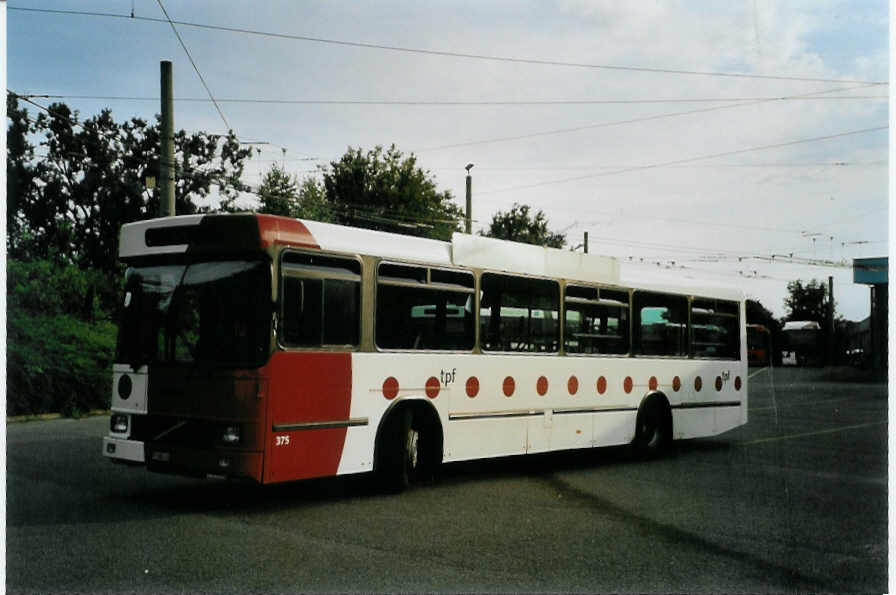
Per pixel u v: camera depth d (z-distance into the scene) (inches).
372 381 383.2
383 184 1764.3
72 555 270.4
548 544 300.4
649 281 572.7
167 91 784.3
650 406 566.3
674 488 436.8
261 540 295.9
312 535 305.9
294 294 350.3
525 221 1846.7
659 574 265.0
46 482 407.8
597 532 322.7
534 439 476.7
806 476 486.3
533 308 482.3
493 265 456.8
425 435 420.5
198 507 354.9
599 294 530.6
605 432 529.0
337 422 365.1
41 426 687.7
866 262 1911.9
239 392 336.2
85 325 915.4
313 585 242.1
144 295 367.6
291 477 344.2
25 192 1528.1
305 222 360.8
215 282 350.6
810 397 1380.4
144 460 354.6
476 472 487.2
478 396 442.3
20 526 311.7
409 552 283.3
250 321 340.8
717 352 634.8
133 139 1610.5
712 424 623.8
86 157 1534.2
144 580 243.8
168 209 783.1
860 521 357.7
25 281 877.8
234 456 332.2
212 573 252.1
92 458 494.0
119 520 324.5
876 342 2090.3
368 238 389.4
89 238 1563.7
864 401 1277.1
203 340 348.2
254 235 342.6
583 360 514.3
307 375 352.2
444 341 424.8
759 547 306.3
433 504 373.7
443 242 431.5
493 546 295.0
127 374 364.8
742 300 664.4
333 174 1793.8
